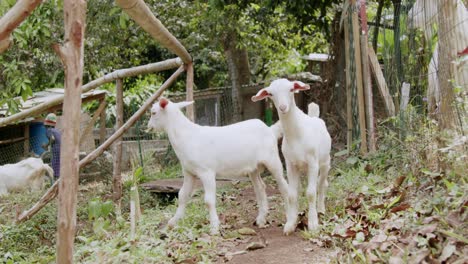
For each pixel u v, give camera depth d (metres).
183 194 5.77
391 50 8.66
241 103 13.89
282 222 5.77
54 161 10.78
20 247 6.32
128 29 13.35
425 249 3.55
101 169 11.70
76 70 2.84
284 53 16.25
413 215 4.26
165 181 9.09
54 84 14.48
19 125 12.84
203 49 15.45
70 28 2.81
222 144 5.63
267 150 5.78
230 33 13.66
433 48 6.95
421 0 7.26
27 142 12.89
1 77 8.72
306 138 5.14
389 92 8.59
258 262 4.38
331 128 10.46
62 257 2.90
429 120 5.59
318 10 11.68
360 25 8.80
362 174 6.82
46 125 11.00
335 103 10.56
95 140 14.21
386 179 6.29
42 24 7.03
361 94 8.30
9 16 2.56
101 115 12.10
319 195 5.60
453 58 5.27
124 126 6.86
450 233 3.51
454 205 4.04
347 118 9.09
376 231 4.32
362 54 8.45
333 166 8.16
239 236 5.25
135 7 4.55
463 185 4.27
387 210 4.80
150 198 8.40
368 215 4.74
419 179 5.23
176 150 5.72
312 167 5.17
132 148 12.74
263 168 5.89
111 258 4.30
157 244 4.86
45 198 6.62
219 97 14.11
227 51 14.01
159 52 17.09
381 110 9.34
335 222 5.05
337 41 10.50
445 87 5.23
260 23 13.17
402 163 6.32
